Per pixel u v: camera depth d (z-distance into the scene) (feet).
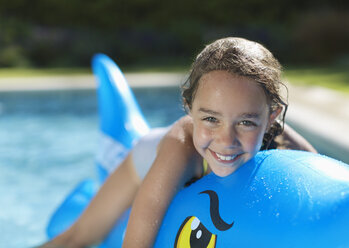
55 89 35.17
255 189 4.53
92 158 19.27
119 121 10.90
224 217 4.60
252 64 4.37
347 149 14.17
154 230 5.36
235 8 69.77
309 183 4.24
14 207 14.10
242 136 4.51
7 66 52.49
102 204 8.10
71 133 23.95
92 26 65.05
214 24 68.95
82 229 8.32
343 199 3.95
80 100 33.68
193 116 4.80
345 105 21.94
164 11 67.67
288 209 4.15
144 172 7.61
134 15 66.74
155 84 37.52
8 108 31.09
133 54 57.82
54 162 18.83
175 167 5.41
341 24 58.65
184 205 5.19
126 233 5.55
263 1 70.74
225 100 4.34
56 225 9.75
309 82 33.47
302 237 3.92
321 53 58.59
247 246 4.24
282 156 4.74
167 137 5.77
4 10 61.05
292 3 70.44
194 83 4.66
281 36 62.08
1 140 22.61
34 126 25.73
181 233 4.98
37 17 62.54
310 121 18.28
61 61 55.16
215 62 4.42
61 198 14.79
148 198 5.41
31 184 16.22
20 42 55.52
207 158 4.90
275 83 4.63
